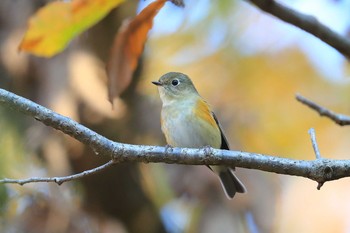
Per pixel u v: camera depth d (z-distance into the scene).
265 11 6.36
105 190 11.23
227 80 11.73
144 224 11.86
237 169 11.17
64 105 8.34
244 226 10.88
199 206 11.23
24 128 10.05
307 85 11.80
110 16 8.05
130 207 11.55
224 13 11.84
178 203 12.10
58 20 4.95
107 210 11.44
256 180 11.14
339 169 5.77
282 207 11.30
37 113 5.86
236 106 11.45
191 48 11.98
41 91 8.48
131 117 10.58
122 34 5.33
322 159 5.85
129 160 6.05
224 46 11.91
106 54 8.38
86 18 4.99
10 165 10.37
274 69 11.80
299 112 11.57
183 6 5.20
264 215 10.91
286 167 5.86
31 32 4.99
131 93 10.71
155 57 11.98
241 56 11.83
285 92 11.71
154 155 6.05
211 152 6.05
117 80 5.45
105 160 10.38
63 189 11.21
